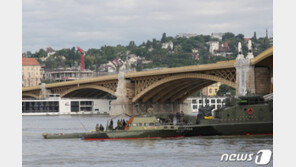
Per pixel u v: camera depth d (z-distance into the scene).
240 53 152.62
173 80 186.88
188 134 82.06
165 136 81.44
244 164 58.53
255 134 82.56
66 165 59.59
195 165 58.25
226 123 82.44
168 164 59.09
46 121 167.62
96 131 83.69
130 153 67.38
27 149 73.44
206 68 165.25
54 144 78.69
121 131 81.94
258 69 148.12
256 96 82.31
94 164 59.94
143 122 82.12
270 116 81.38
